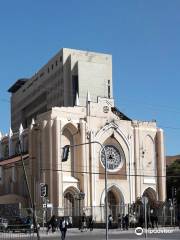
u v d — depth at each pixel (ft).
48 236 164.04
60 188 248.32
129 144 277.23
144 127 284.61
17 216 214.28
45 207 224.12
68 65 479.00
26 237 148.25
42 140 257.55
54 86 500.33
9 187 287.28
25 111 580.71
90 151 261.24
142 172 278.87
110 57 488.85
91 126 265.75
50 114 258.78
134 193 274.16
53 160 250.98
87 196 256.93
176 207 259.80
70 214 250.16
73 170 258.57
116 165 271.49
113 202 271.49
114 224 228.84
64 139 259.39
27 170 266.77
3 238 142.61
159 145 287.07
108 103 274.98
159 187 282.97
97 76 477.36
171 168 315.17
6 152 321.32
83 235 169.07
